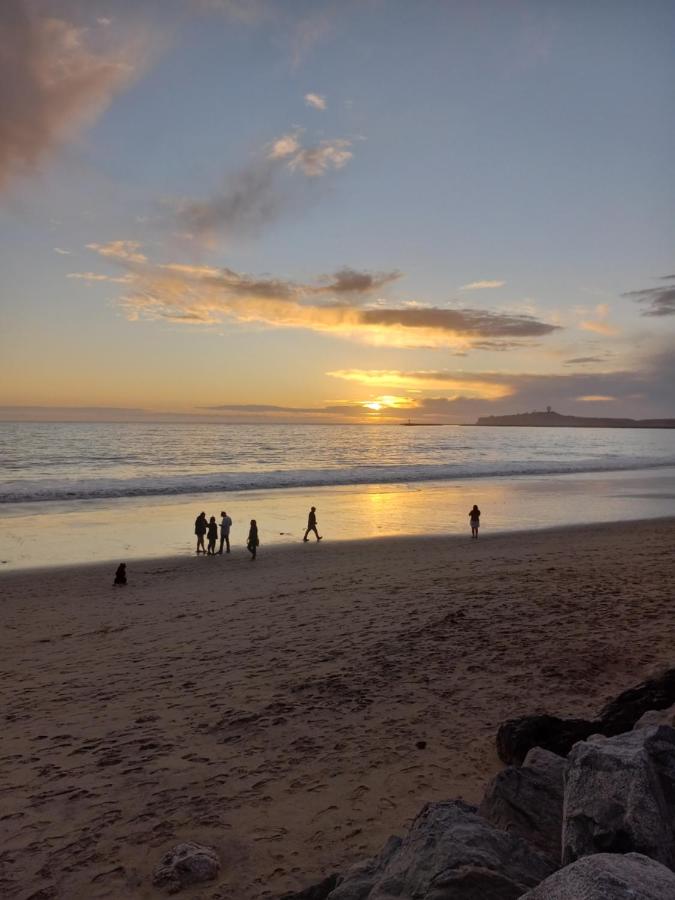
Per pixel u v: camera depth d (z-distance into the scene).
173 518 32.19
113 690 8.96
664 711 5.18
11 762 6.71
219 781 6.01
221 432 196.25
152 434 168.88
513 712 7.41
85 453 90.00
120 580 17.81
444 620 11.44
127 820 5.36
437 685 8.38
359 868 3.58
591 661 9.02
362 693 8.22
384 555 22.14
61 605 15.45
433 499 41.56
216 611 13.84
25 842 5.10
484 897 2.75
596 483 53.50
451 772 5.98
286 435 183.88
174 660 10.27
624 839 2.88
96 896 4.32
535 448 136.62
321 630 11.47
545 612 11.82
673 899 2.04
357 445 133.75
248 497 41.62
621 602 12.52
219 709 7.94
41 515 32.84
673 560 18.16
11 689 9.29
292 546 24.84
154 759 6.59
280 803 5.53
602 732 5.74
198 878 4.41
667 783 3.31
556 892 2.17
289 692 8.41
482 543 24.80
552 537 25.97
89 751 6.89
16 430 190.50
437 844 3.20
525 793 4.14
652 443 182.75
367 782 5.85
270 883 4.34
